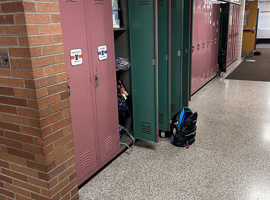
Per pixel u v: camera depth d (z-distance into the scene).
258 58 11.07
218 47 7.36
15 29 1.61
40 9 1.64
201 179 2.53
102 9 2.36
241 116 4.23
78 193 2.25
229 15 7.26
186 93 4.02
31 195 2.02
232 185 2.42
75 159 2.26
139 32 2.83
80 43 2.15
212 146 3.21
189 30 3.77
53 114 1.84
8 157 2.02
